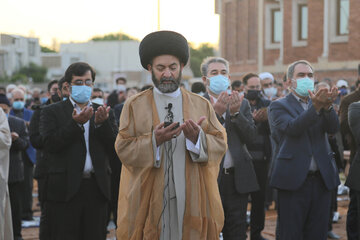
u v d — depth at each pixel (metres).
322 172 5.61
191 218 3.93
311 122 5.49
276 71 24.25
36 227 8.91
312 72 5.92
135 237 3.92
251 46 26.55
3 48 52.81
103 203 5.42
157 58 3.99
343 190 11.52
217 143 4.07
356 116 6.25
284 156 5.68
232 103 5.69
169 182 3.95
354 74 20.77
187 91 4.22
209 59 6.12
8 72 54.19
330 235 7.74
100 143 5.45
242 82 9.16
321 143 5.71
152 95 4.11
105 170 5.41
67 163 5.28
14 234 7.37
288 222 5.66
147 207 3.93
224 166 5.79
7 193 6.22
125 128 4.00
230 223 5.80
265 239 7.49
